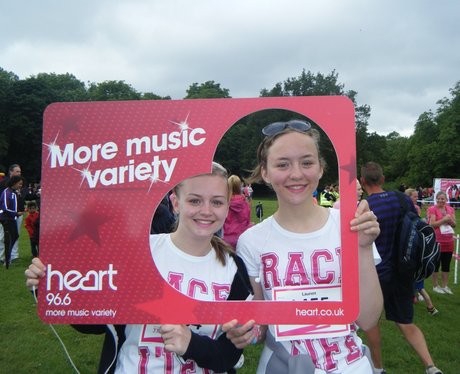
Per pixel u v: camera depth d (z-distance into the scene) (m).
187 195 1.62
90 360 3.71
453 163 44.94
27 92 38.78
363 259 1.67
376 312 1.70
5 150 36.94
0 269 7.06
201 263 1.68
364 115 19.20
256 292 1.76
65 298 1.57
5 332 4.32
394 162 58.94
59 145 1.58
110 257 1.57
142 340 1.62
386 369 3.61
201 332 1.66
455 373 3.53
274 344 1.71
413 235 3.04
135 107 1.57
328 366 1.59
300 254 1.69
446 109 48.53
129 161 1.57
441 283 6.75
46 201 1.57
